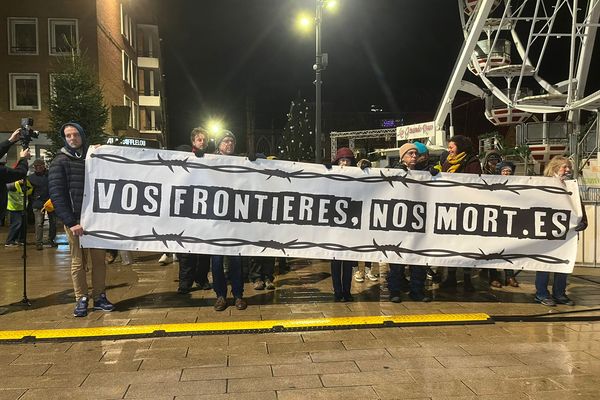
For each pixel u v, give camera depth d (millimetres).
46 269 7938
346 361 4086
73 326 4902
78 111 15711
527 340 4617
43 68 23719
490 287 6746
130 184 5273
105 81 25047
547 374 3842
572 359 4148
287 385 3631
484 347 4422
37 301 5879
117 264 8219
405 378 3758
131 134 31859
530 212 5738
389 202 5629
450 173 5699
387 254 5625
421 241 5664
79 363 4031
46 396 3447
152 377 3762
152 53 38438
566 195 5766
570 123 19141
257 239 5465
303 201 5531
